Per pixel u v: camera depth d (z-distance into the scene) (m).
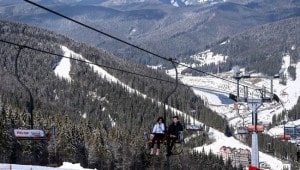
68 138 137.38
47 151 122.31
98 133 155.25
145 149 150.38
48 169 54.78
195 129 99.12
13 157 113.25
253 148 59.03
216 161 194.00
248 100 60.34
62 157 131.88
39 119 136.38
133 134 166.88
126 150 151.75
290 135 89.06
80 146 142.50
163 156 147.62
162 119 37.78
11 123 115.31
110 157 150.25
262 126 59.28
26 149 115.38
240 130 63.03
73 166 74.06
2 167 52.69
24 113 129.12
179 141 37.81
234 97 60.50
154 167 149.12
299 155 87.31
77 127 153.75
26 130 40.25
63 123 147.00
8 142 111.25
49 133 41.88
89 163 144.00
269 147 191.38
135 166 150.25
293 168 198.38
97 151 146.38
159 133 37.56
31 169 53.44
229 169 195.88
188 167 169.38
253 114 60.25
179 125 37.84
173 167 157.12
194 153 181.25
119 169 150.38
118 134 161.62
